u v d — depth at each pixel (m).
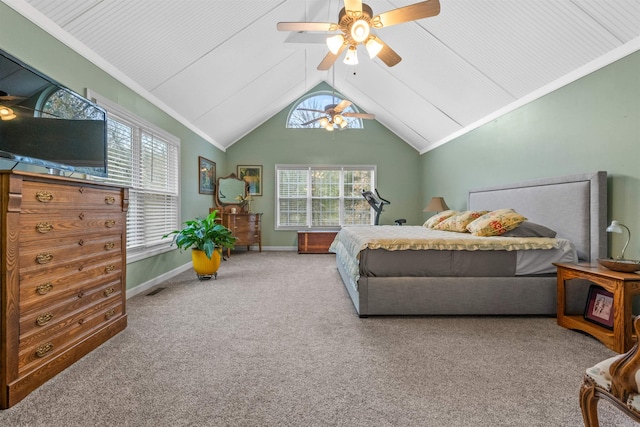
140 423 1.33
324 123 4.98
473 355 1.96
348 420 1.35
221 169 6.70
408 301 2.61
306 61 5.26
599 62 2.62
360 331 2.35
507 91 3.67
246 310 2.83
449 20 3.22
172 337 2.23
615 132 2.50
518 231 2.92
